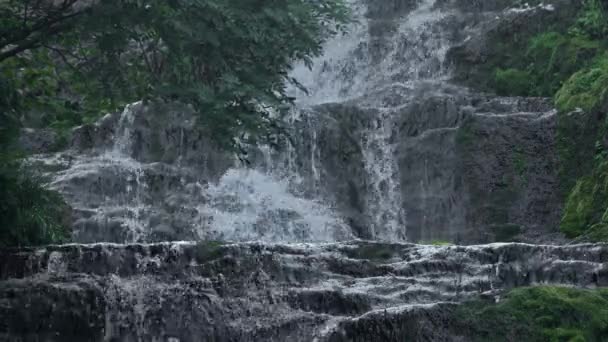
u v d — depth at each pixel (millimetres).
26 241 15172
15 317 13500
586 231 18719
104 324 13680
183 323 13781
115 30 14023
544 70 23688
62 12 14469
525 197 20750
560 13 24422
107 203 21125
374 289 14266
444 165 21578
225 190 21750
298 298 13922
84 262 14031
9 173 15234
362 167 22234
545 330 13078
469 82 24594
